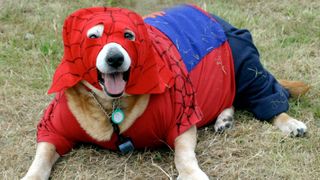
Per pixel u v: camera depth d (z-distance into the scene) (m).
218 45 2.65
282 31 3.48
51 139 2.39
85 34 2.21
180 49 2.52
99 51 2.18
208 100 2.57
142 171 2.40
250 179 2.37
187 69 2.51
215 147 2.53
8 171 2.39
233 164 2.43
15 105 2.80
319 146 2.53
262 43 3.34
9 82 2.97
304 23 3.57
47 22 3.53
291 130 2.60
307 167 2.42
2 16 3.57
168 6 3.87
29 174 2.30
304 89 2.83
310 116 2.73
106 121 2.34
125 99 2.31
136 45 2.22
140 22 2.28
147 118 2.33
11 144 2.55
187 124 2.38
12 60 3.14
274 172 2.39
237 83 2.70
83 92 2.31
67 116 2.35
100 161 2.44
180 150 2.36
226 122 2.63
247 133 2.61
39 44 3.29
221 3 3.87
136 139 2.39
